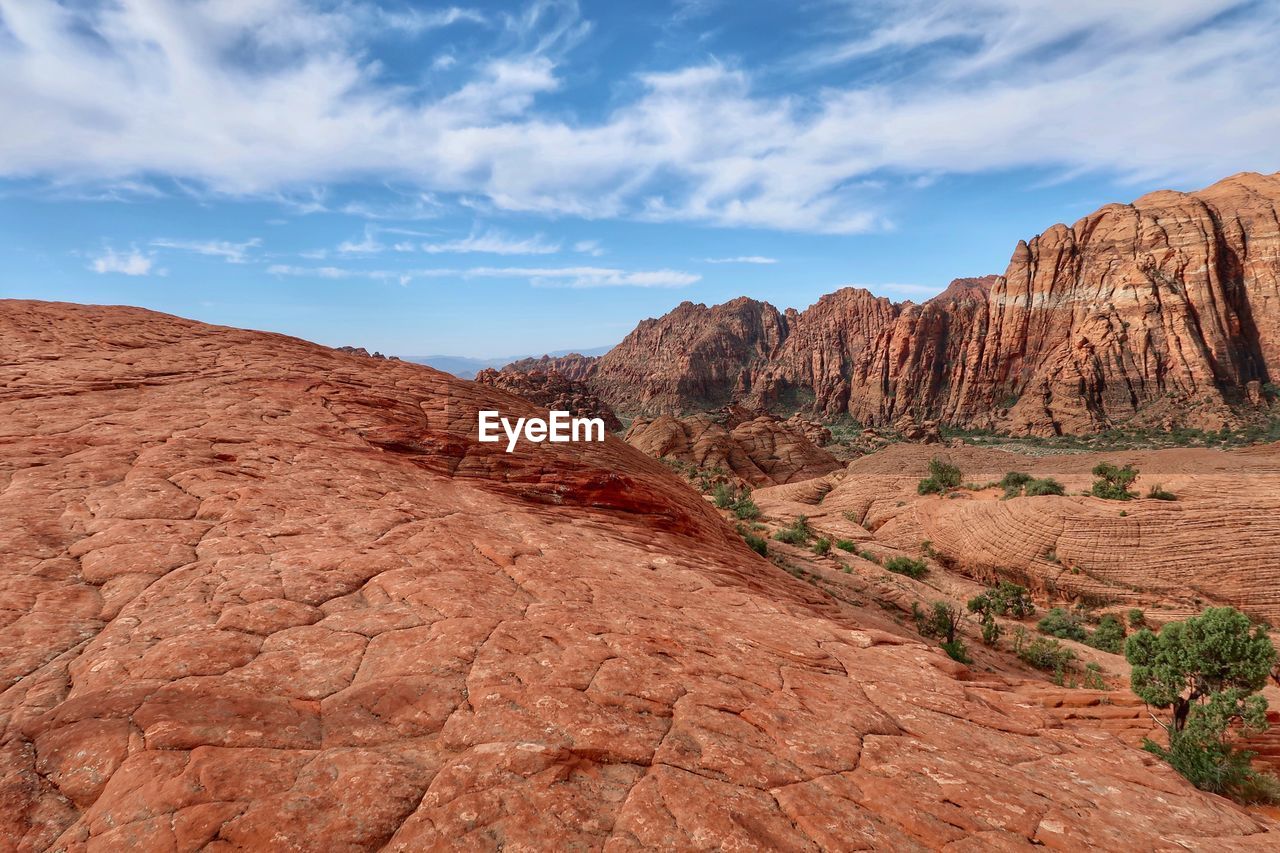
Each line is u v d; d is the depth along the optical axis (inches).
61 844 138.9
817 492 3629.4
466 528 408.8
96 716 178.9
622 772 179.9
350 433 588.4
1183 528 2144.4
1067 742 271.1
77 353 706.8
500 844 146.1
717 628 328.5
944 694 305.6
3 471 382.6
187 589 267.7
